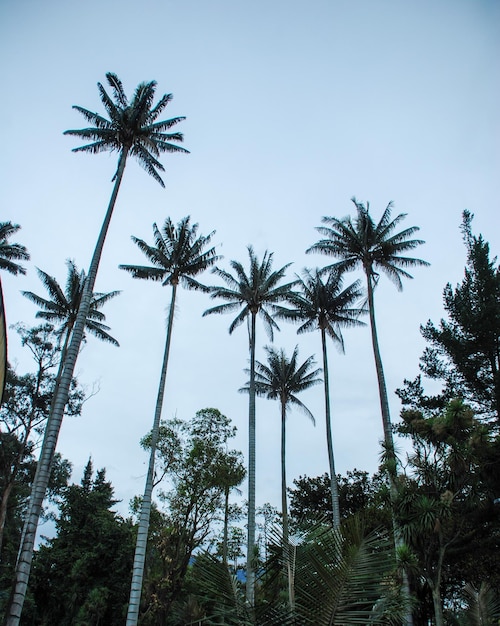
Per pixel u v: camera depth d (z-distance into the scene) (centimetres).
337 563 432
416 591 1753
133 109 2109
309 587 431
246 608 434
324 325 3120
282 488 3331
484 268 2802
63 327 3244
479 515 2009
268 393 3678
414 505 1545
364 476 3709
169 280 2767
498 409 2538
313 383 3628
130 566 3412
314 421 3544
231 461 3281
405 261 2542
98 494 3903
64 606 3316
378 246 2625
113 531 3594
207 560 502
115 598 3300
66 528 3641
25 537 1407
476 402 2709
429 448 1734
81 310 1773
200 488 3175
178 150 2219
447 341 2758
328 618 407
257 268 3145
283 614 420
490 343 2647
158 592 2894
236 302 3127
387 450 1750
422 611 1812
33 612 3278
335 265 2670
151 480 2198
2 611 2930
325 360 3119
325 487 3712
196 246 2794
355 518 482
